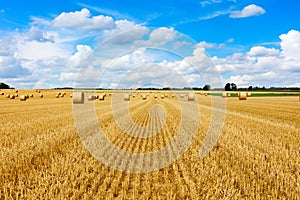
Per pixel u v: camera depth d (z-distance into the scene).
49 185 7.34
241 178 8.09
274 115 24.56
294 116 23.83
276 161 9.70
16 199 6.50
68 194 6.87
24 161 9.27
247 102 42.62
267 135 14.73
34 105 35.22
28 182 7.49
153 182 8.26
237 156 10.31
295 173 8.42
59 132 14.85
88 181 8.02
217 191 7.01
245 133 15.24
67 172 8.30
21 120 20.09
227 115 24.42
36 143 12.00
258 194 6.69
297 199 6.66
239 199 6.68
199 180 7.95
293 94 75.38
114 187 7.54
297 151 10.99
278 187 7.35
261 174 8.34
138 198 7.09
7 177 7.84
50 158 9.84
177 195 7.30
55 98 52.91
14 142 12.31
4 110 28.34
